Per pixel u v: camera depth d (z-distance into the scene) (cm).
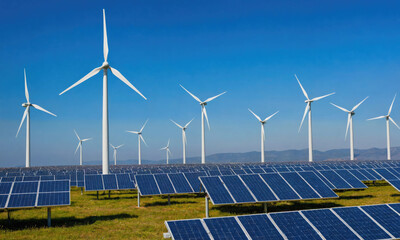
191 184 3591
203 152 8350
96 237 2239
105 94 5019
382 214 1755
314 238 1555
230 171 4288
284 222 1641
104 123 4925
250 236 1536
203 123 8338
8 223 2689
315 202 3528
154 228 2481
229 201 2556
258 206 3331
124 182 3950
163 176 3638
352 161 9569
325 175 3725
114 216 2930
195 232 1527
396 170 4047
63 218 2870
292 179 2959
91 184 3834
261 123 9575
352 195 4047
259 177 2891
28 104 8206
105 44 5209
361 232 1611
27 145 8225
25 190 2548
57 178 4341
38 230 2416
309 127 8669
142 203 3681
